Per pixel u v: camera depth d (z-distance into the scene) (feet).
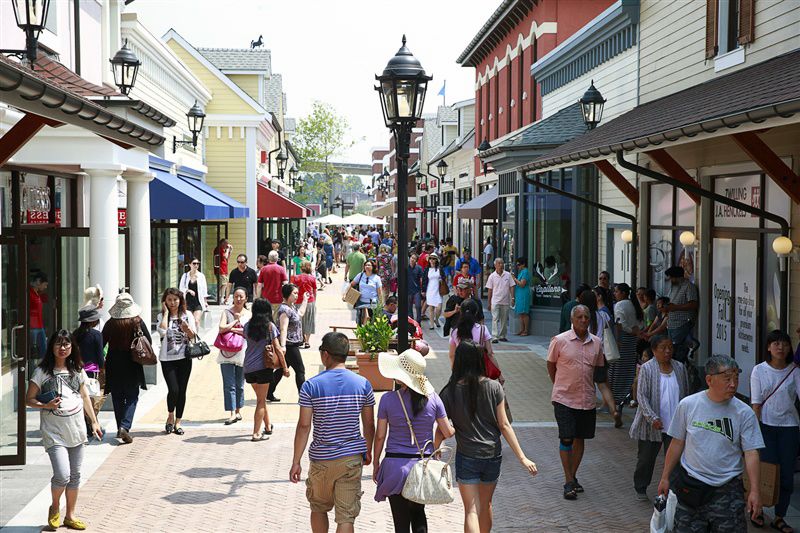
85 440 29.22
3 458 35.81
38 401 28.22
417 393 24.58
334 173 250.16
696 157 51.21
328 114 243.60
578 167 74.43
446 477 23.73
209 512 30.78
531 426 44.06
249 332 40.55
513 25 108.58
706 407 22.90
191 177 103.81
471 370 25.85
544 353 67.87
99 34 64.75
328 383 24.88
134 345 39.37
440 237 184.85
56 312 50.21
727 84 42.39
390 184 346.95
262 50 141.90
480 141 132.87
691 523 23.00
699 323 50.88
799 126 38.58
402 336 34.50
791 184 35.45
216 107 114.42
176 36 113.19
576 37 73.67
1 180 46.42
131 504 31.60
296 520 30.04
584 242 75.15
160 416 45.60
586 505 31.83
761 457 29.25
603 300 45.55
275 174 174.09
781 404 29.12
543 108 90.12
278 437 41.52
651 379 31.32
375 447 24.70
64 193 57.62
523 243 79.92
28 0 34.17
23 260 35.76
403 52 34.73
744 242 46.21
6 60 22.52
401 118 34.22
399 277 34.47
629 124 48.08
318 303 107.04
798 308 39.47
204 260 108.17
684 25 54.13
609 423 44.42
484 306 105.81
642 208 59.93
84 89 45.29
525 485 34.27
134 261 52.29
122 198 65.26
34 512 30.63
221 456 38.14
